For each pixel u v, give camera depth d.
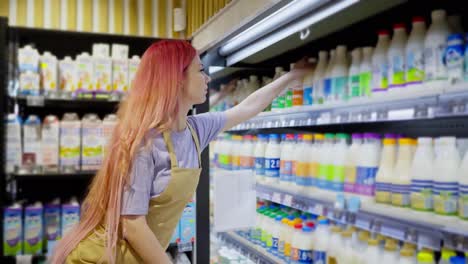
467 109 1.21
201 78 1.75
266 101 2.19
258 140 2.53
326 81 1.92
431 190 1.47
